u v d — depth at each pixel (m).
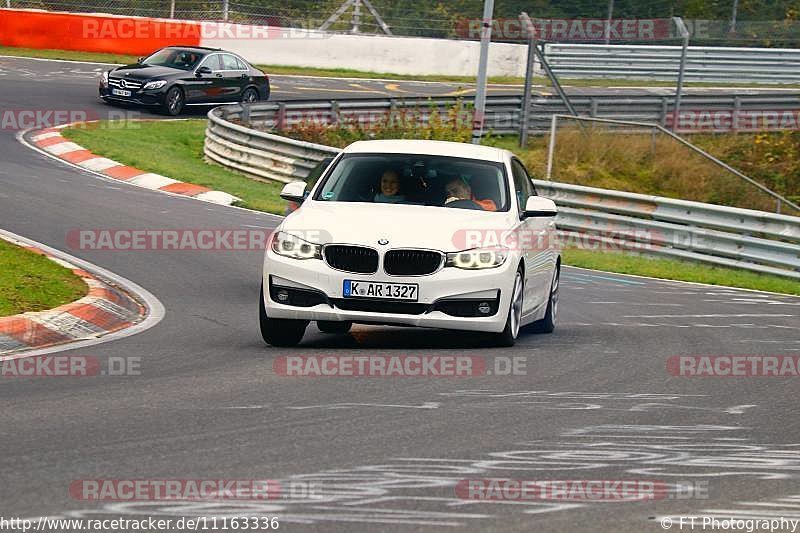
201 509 18.22
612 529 18.05
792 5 163.75
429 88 134.88
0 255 42.31
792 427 26.77
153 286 45.50
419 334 38.84
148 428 23.72
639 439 24.56
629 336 40.94
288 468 20.84
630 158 101.25
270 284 34.06
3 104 95.88
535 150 106.19
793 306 53.66
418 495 19.39
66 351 33.06
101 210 62.03
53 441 22.31
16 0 132.25
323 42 142.38
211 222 63.22
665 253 70.44
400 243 33.34
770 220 66.19
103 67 121.62
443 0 160.38
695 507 19.47
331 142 97.25
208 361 32.22
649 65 129.62
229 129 88.81
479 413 26.44
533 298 38.25
